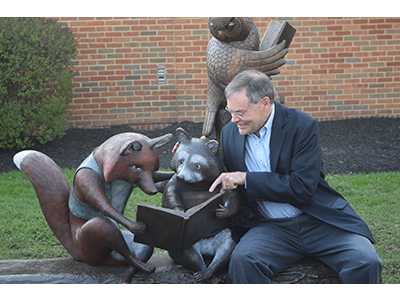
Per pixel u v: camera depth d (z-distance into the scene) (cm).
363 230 248
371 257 231
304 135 256
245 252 238
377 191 543
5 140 718
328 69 854
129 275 248
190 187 250
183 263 251
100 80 834
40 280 248
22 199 532
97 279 249
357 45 847
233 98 245
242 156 265
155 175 258
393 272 354
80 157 710
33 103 707
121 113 847
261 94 244
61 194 262
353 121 855
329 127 828
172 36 827
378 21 838
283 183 245
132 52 828
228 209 242
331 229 254
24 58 692
